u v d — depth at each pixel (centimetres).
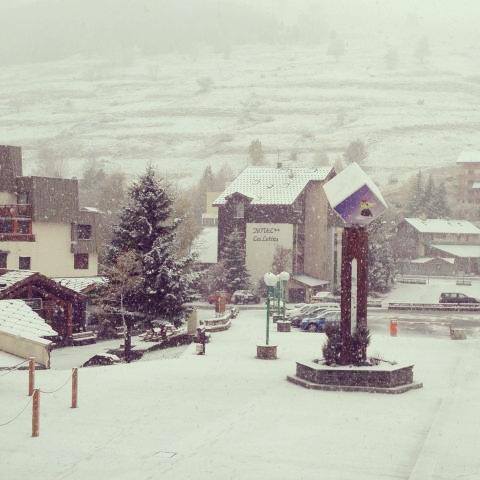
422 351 3366
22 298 4400
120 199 10756
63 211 6016
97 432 1583
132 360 3806
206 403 1933
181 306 4409
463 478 1216
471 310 6631
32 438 1527
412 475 1222
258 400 1983
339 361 2327
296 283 7956
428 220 12550
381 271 8631
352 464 1320
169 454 1384
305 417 1758
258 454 1390
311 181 8419
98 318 4922
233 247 7969
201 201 14762
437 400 2036
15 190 5916
